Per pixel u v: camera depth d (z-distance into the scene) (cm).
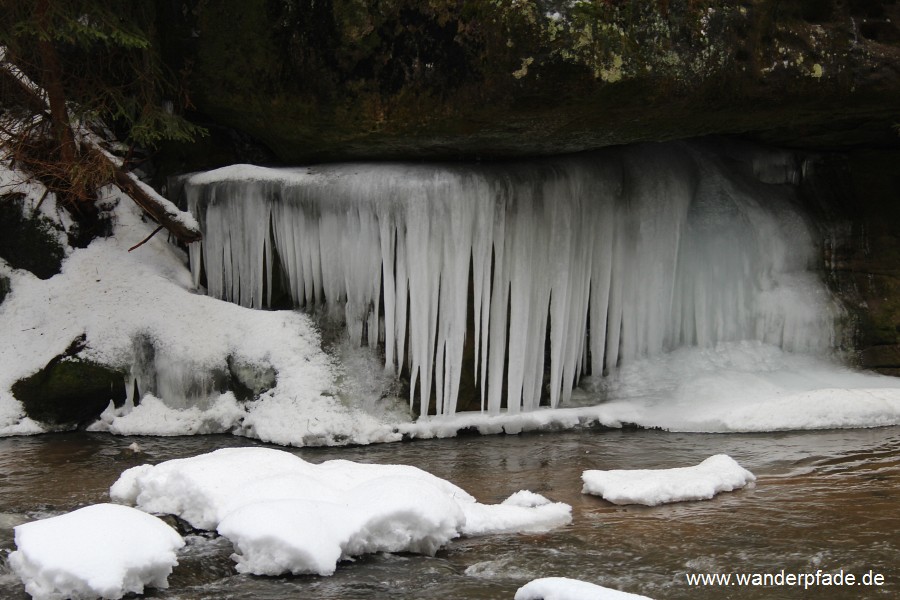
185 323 857
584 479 643
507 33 732
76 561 454
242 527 503
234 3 848
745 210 923
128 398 848
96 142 931
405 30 770
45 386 830
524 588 448
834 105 829
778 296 916
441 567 505
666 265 893
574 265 865
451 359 835
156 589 479
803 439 773
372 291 844
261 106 855
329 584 484
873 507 589
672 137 855
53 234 909
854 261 948
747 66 784
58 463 718
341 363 836
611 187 874
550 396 867
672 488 616
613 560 513
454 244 827
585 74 734
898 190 962
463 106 762
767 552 519
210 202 893
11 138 899
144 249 927
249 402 825
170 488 566
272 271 883
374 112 792
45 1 818
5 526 555
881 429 804
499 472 695
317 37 798
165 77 898
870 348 927
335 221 845
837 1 812
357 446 788
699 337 907
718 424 809
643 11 745
